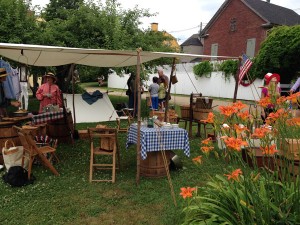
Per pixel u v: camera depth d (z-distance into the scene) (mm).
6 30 9867
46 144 5328
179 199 4000
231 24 29188
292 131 2592
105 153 4758
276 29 15984
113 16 12297
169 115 7438
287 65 15633
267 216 2322
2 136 5172
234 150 2236
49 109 6465
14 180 4406
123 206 3857
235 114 2312
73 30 11781
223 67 21156
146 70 12094
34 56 6105
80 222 3439
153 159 4891
